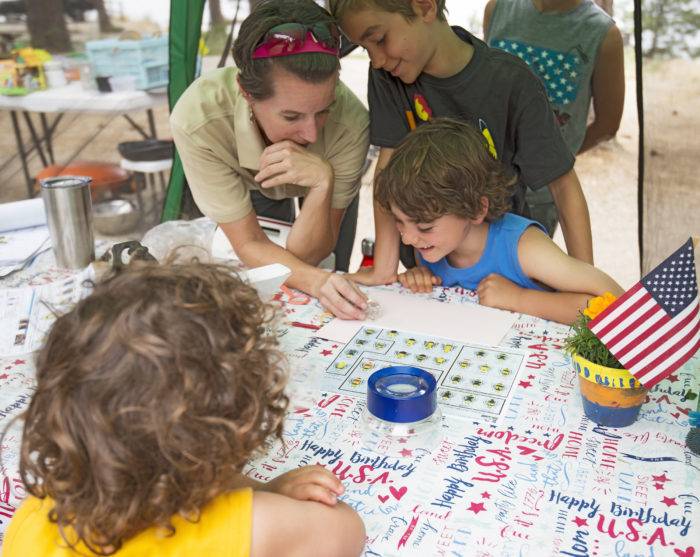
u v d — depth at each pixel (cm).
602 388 111
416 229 160
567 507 96
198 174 184
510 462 106
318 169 178
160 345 69
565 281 160
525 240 166
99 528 72
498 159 187
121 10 323
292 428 115
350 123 190
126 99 333
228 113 181
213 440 72
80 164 346
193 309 73
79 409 69
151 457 70
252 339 78
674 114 253
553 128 183
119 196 351
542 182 184
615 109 256
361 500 98
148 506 72
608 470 103
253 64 151
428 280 171
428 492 100
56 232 177
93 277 158
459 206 156
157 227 203
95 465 69
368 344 142
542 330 147
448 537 91
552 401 121
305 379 129
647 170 264
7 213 206
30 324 150
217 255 194
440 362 134
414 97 184
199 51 307
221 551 76
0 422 117
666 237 268
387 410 105
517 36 250
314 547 83
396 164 158
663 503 96
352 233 257
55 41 324
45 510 81
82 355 70
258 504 80
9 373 133
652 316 107
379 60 165
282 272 145
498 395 123
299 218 188
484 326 148
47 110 332
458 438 112
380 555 89
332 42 152
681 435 111
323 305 158
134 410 68
